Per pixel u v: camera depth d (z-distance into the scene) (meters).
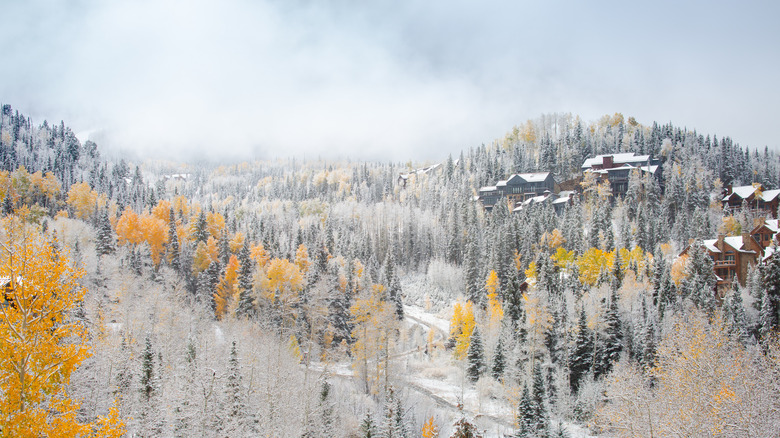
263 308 77.25
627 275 87.69
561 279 97.56
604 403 57.78
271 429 42.22
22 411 18.48
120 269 87.12
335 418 50.31
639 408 44.00
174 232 110.69
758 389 38.91
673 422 39.50
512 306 86.19
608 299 72.88
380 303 70.56
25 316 19.28
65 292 20.42
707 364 44.34
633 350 65.75
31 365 19.05
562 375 64.06
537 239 137.38
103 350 46.56
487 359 74.94
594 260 104.81
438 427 55.53
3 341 18.50
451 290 136.62
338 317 85.56
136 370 45.78
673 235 140.88
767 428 35.47
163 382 45.06
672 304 74.81
